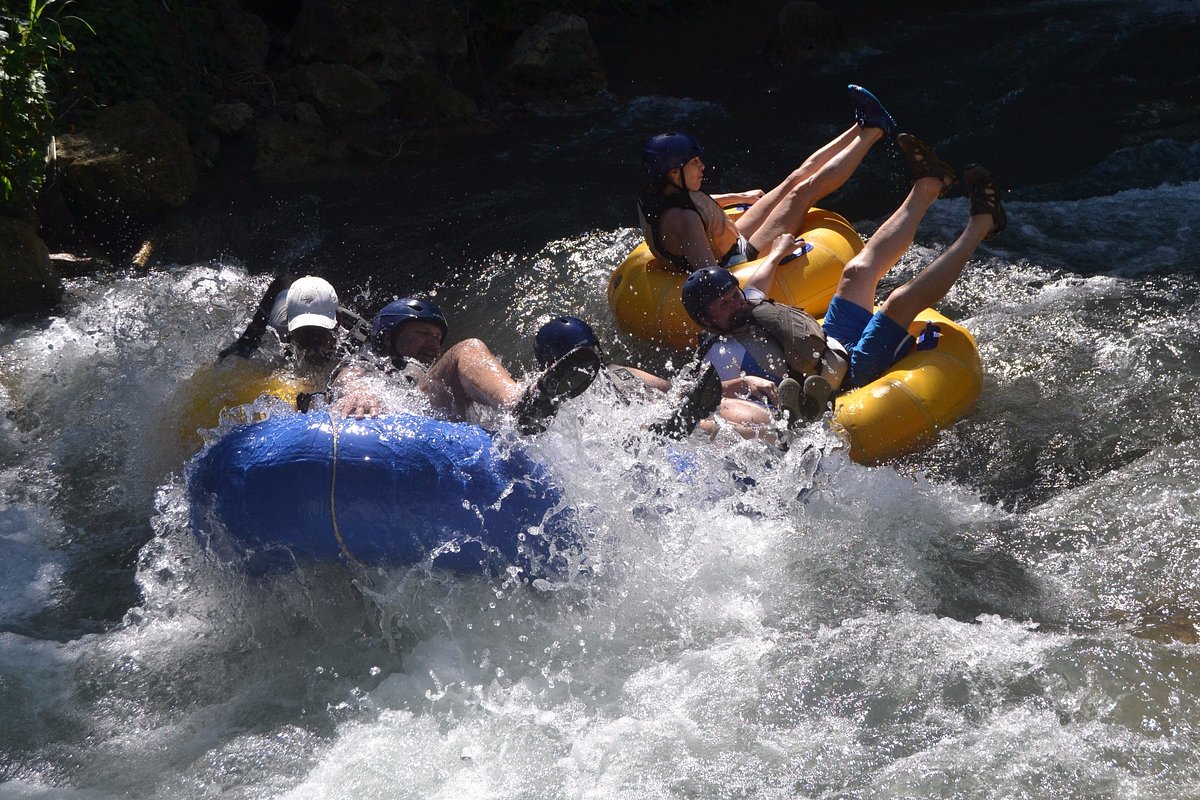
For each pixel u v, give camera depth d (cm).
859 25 1761
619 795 430
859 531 582
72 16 1069
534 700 486
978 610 520
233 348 689
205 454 518
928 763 429
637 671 500
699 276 675
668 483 554
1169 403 668
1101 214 979
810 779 429
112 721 492
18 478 682
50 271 915
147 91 1210
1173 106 1247
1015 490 615
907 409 643
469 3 1608
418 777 448
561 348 573
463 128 1388
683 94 1496
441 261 995
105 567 599
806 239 816
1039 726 442
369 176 1237
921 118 1301
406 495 496
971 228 697
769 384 639
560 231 1042
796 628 516
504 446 513
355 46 1393
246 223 1092
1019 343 760
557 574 531
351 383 579
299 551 512
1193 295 802
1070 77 1395
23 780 459
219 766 462
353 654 523
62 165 1033
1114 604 513
